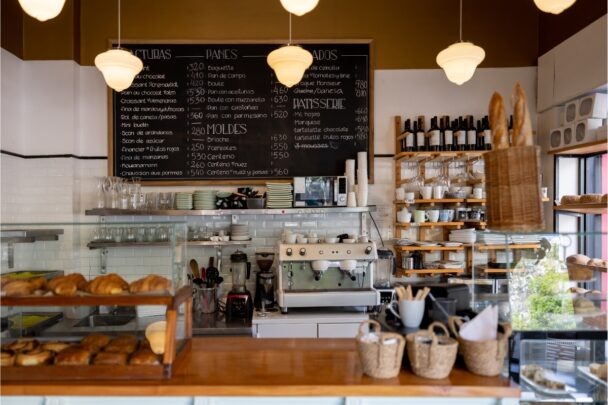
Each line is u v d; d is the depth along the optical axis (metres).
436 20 3.85
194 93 3.77
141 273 2.45
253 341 2.13
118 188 3.47
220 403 1.59
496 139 1.71
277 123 3.79
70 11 3.63
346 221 3.80
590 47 3.13
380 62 3.84
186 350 1.85
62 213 3.60
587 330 1.68
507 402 1.54
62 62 3.63
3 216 3.38
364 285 3.27
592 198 3.04
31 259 2.50
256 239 3.76
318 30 3.81
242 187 3.77
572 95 3.33
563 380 1.74
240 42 3.76
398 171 3.77
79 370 1.63
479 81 3.84
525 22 3.85
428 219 3.60
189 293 1.92
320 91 3.80
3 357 1.67
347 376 1.66
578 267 1.77
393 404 1.58
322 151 3.80
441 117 3.76
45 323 2.61
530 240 1.77
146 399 1.61
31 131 3.63
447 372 1.61
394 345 1.61
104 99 3.75
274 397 1.60
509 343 1.68
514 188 1.63
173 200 3.58
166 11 3.77
